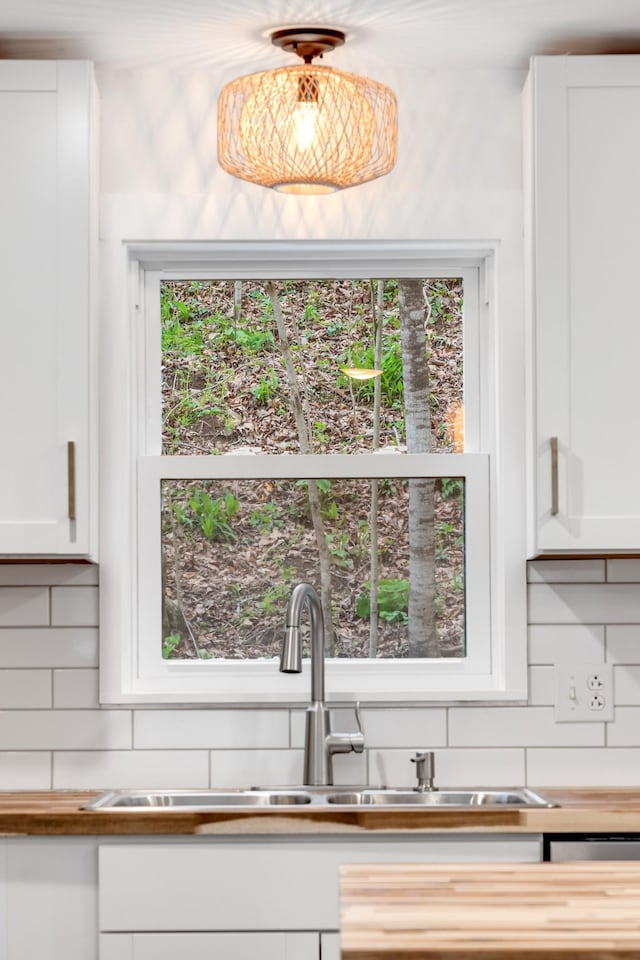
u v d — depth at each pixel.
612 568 3.02
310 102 2.70
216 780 2.96
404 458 3.13
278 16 2.72
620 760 2.98
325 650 3.13
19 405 2.76
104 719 2.97
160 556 3.11
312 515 3.15
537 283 2.79
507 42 2.90
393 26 2.79
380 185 3.06
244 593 3.13
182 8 2.67
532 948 1.30
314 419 3.17
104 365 3.00
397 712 2.98
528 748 2.98
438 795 2.83
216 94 3.07
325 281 3.19
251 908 2.45
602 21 2.77
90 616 2.99
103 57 2.97
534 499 2.79
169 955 2.44
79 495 2.75
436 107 3.08
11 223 2.78
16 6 2.66
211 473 3.12
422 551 3.15
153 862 2.46
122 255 3.02
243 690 3.06
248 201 3.04
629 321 2.79
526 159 2.97
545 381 2.77
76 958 2.47
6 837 2.48
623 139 2.80
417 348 3.18
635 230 2.79
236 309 3.18
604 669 3.00
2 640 2.99
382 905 1.49
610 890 1.57
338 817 2.44
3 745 2.97
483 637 3.11
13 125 2.79
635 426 2.78
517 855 2.45
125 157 3.05
